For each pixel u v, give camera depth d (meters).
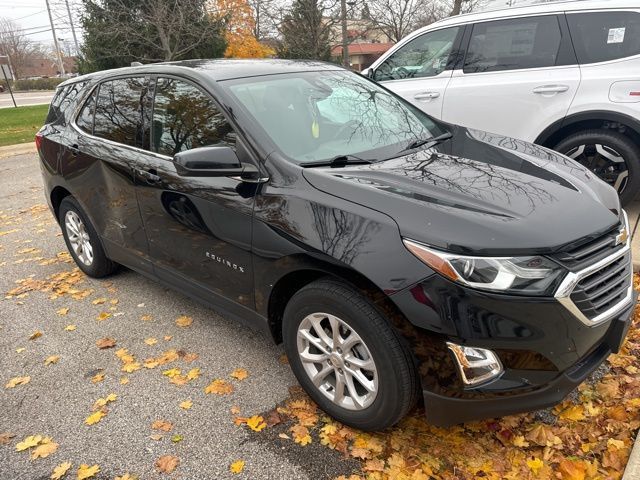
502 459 2.38
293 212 2.50
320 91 3.35
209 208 2.91
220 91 3.01
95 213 4.07
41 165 4.66
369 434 2.56
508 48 5.08
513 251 2.05
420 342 2.15
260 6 19.73
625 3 4.56
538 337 2.05
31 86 57.94
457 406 2.17
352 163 2.76
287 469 2.40
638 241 4.21
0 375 3.29
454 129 3.58
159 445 2.60
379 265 2.18
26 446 2.65
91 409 2.90
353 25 21.08
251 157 2.75
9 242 5.82
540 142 4.95
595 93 4.61
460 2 17.86
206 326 3.70
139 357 3.38
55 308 4.13
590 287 2.16
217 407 2.85
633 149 4.58
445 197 2.34
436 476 2.30
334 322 2.44
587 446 2.42
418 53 5.69
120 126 3.74
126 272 4.75
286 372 3.11
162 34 15.94
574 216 2.29
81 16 20.05
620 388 2.77
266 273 2.67
